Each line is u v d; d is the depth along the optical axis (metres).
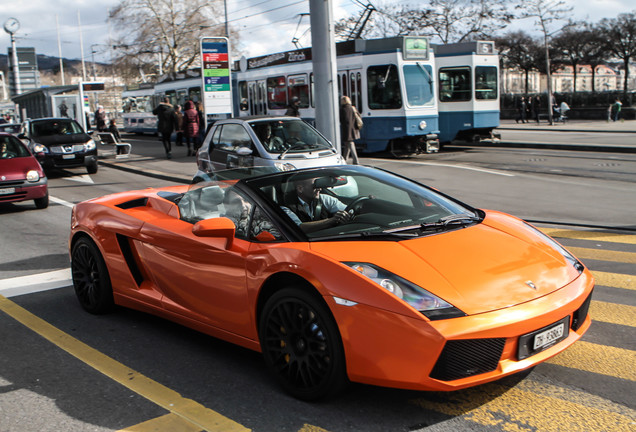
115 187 13.41
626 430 2.83
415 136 17.77
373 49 17.53
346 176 4.18
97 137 22.72
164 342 4.21
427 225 3.63
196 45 47.28
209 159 10.28
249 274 3.46
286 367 3.32
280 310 3.29
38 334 4.44
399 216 3.79
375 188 4.16
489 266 3.15
